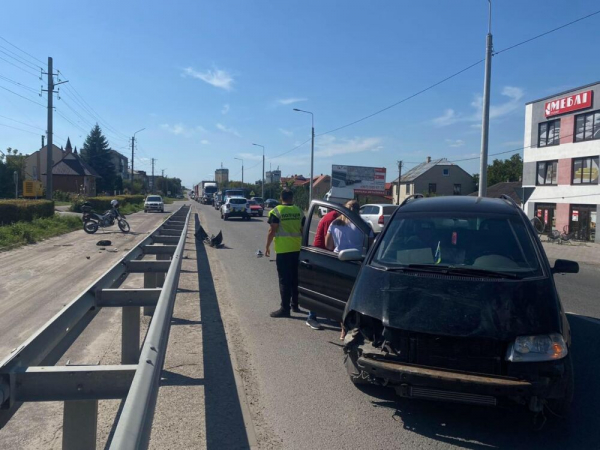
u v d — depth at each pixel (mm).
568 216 33906
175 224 13703
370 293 4578
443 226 5285
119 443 2111
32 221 24000
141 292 4859
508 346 3893
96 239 20250
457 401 3875
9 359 2887
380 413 4410
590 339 6953
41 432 4023
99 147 86938
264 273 12180
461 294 4246
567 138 33969
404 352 4145
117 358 5664
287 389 4914
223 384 4977
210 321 7371
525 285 4289
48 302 8656
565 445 3889
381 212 25406
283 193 7746
